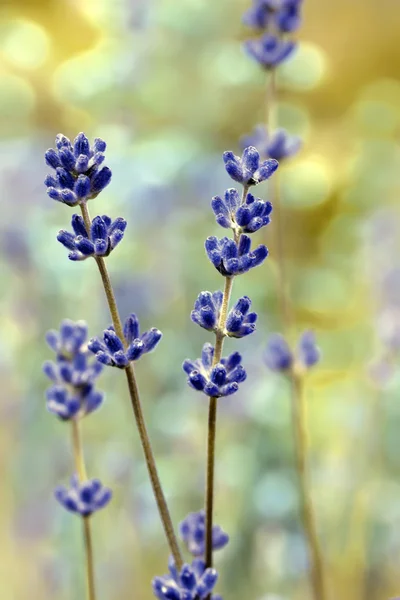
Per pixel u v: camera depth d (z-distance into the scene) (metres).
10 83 1.19
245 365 0.94
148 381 0.94
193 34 1.06
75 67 1.07
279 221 0.63
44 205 0.99
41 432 0.93
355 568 0.85
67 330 0.53
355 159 1.34
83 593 0.83
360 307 1.20
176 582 0.48
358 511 0.86
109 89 1.00
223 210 0.47
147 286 0.94
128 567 0.85
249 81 1.03
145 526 0.86
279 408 0.93
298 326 1.28
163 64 1.05
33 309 0.95
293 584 0.86
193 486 0.89
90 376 0.53
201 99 1.10
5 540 0.92
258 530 0.88
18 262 0.94
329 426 1.04
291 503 0.87
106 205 0.96
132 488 0.86
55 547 0.87
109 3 1.05
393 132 1.49
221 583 0.85
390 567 0.88
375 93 1.54
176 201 1.00
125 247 0.94
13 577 0.86
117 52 1.03
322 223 1.48
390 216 1.10
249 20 0.63
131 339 0.47
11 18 1.40
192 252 1.02
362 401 0.93
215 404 0.46
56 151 0.47
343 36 1.72
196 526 0.51
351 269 1.23
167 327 0.98
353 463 0.90
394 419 0.95
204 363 0.47
